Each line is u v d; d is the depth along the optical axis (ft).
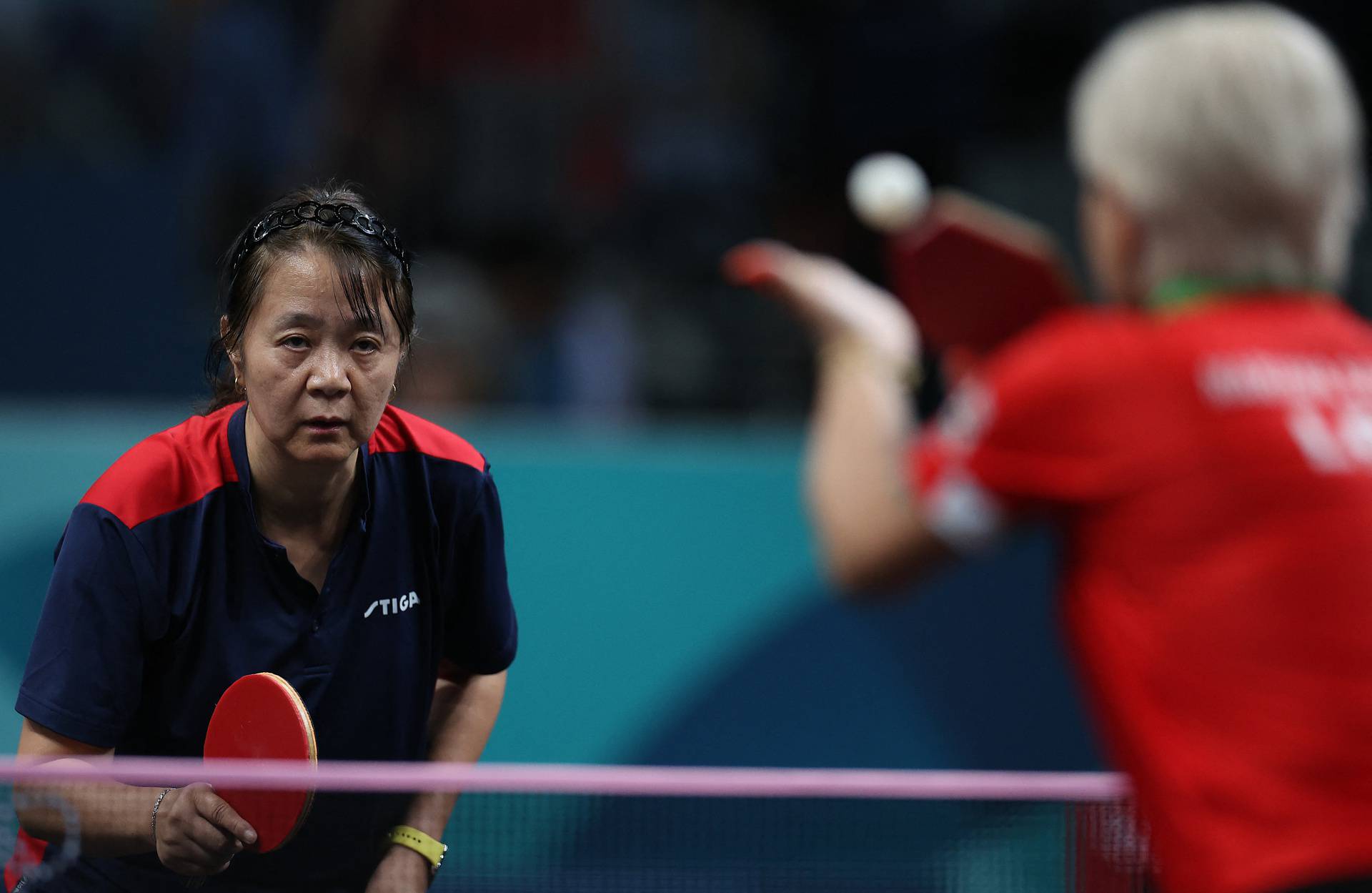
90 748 22.84
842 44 89.35
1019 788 24.57
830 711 49.52
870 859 26.89
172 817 22.17
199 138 76.74
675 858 27.25
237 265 23.02
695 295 81.56
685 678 48.93
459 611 26.23
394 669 24.76
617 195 85.35
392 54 82.02
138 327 62.03
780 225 85.35
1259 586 16.35
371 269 22.61
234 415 24.43
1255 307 17.57
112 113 86.02
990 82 88.48
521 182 83.30
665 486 49.06
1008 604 50.24
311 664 24.07
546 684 48.44
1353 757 15.98
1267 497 16.49
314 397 22.34
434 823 25.00
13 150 81.56
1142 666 16.69
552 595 48.67
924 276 18.19
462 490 25.30
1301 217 17.29
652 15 90.89
